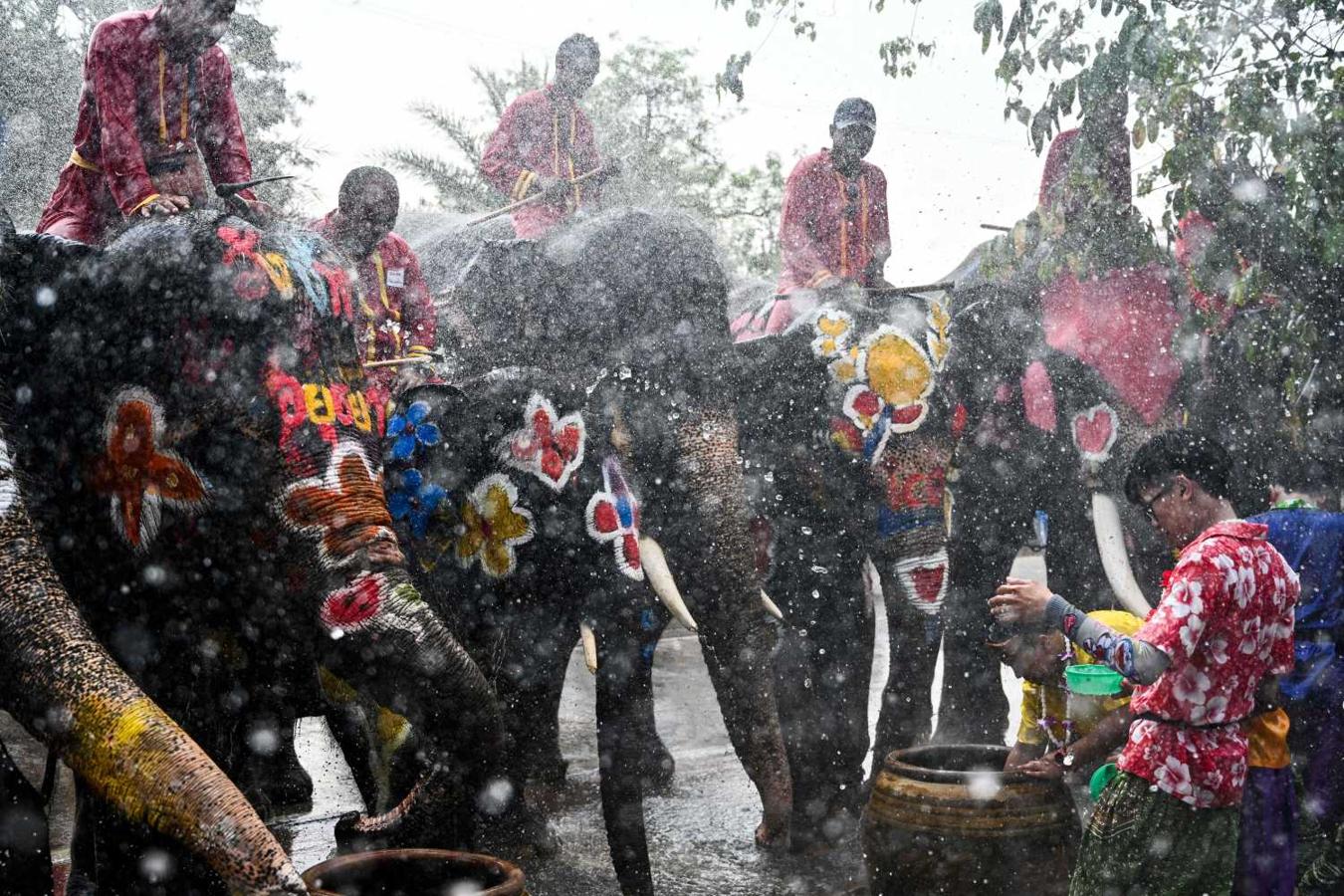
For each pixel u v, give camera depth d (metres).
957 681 7.23
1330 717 4.21
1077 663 4.31
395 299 5.82
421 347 5.58
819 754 5.98
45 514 4.16
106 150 4.64
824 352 6.72
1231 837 3.66
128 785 2.94
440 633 3.85
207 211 4.18
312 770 6.84
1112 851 3.69
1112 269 6.97
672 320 6.06
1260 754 3.78
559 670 5.20
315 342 4.05
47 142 9.95
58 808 5.96
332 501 3.89
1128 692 4.20
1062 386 7.12
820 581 6.55
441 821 4.23
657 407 5.95
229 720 4.39
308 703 4.89
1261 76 5.86
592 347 6.05
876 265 7.27
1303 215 5.82
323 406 3.98
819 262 7.11
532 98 7.63
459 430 5.02
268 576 3.95
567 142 7.61
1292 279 6.12
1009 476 7.30
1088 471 7.00
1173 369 6.94
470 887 3.48
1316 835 4.17
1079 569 7.30
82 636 3.14
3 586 3.16
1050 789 4.30
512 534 5.02
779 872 5.27
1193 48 6.04
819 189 7.21
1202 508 3.87
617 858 4.82
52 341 4.18
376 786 5.31
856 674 6.43
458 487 5.01
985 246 7.59
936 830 4.25
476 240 7.14
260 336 3.98
